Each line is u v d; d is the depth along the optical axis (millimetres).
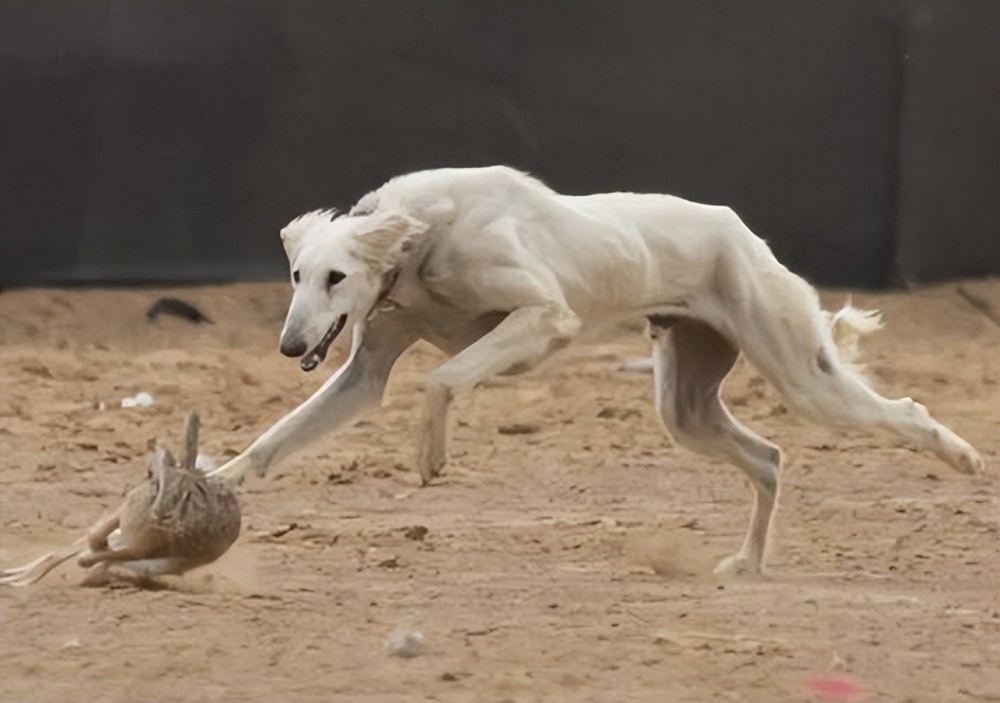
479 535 12727
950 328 26859
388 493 14539
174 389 20734
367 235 10484
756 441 12094
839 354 12086
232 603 10016
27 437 17156
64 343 25281
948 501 14344
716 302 11688
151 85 29047
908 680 8766
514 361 10664
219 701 8125
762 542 11828
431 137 29359
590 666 8812
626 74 29406
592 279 11172
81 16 28922
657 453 16578
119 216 29047
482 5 29344
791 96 29281
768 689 8500
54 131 28922
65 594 10055
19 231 28922
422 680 8500
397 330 11258
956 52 29203
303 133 29234
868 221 29328
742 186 29375
